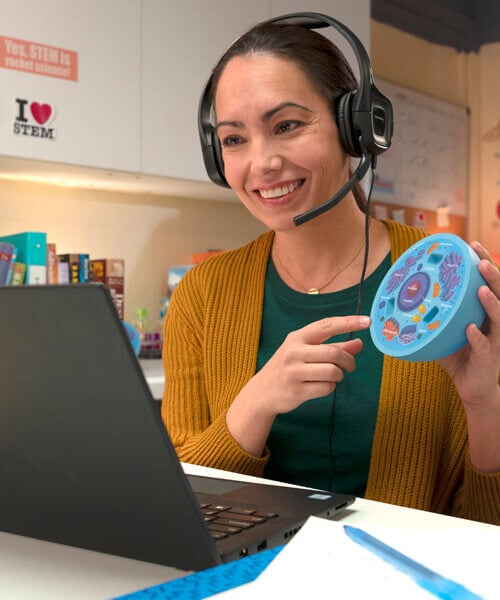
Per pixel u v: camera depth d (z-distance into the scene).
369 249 1.16
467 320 0.75
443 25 3.93
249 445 0.96
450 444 1.07
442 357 0.78
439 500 1.08
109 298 0.50
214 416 1.17
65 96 2.20
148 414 0.52
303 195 1.08
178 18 2.46
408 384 1.06
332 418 1.07
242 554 0.59
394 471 1.03
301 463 1.09
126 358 0.51
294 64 1.05
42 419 0.56
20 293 0.53
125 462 0.54
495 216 4.08
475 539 0.62
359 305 1.07
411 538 0.62
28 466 0.59
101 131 2.28
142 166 2.38
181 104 2.48
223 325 1.19
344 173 1.12
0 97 2.06
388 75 3.64
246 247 1.27
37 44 2.13
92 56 2.25
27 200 2.53
